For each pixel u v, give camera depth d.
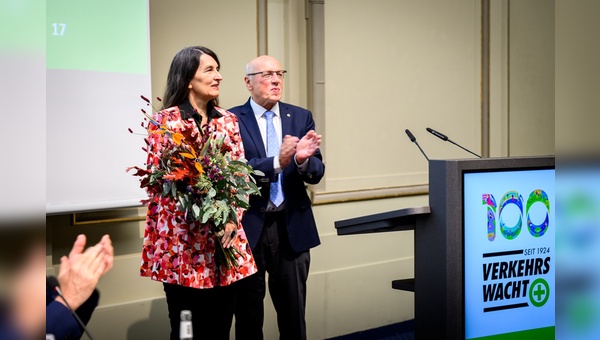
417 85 4.68
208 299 2.63
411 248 4.62
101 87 3.13
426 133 4.74
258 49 3.93
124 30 3.20
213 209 2.34
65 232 3.27
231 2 3.82
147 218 2.53
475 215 2.15
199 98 2.67
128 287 3.46
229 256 2.51
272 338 3.97
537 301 2.26
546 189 2.27
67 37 3.05
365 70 4.41
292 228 3.05
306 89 4.12
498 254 2.19
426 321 2.23
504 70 5.15
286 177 3.05
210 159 2.39
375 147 4.47
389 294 4.46
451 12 4.86
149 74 3.27
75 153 3.06
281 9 4.02
